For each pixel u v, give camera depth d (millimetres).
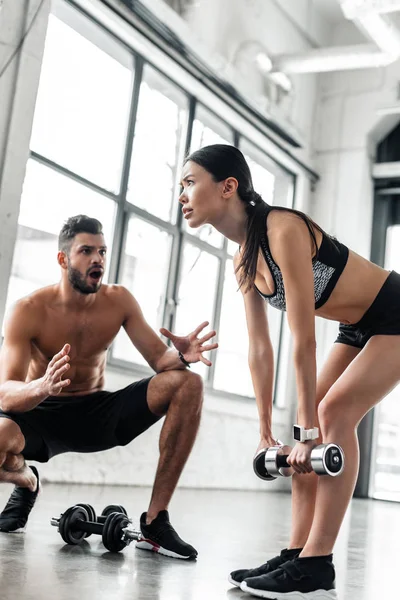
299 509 2035
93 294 2607
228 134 7527
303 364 1807
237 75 7117
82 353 2592
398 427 8562
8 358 2447
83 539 2486
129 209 6117
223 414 7148
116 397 2582
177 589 1814
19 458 2430
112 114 5996
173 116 6699
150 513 2402
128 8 5770
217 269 7281
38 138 5301
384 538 3893
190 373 2488
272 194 8469
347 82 8961
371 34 6809
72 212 5602
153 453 6133
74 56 5621
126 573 1952
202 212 2010
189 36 6406
